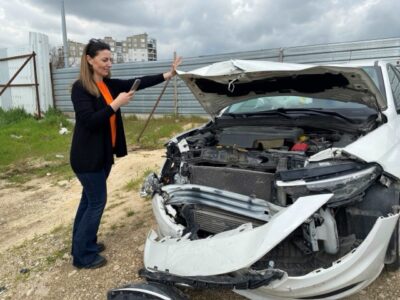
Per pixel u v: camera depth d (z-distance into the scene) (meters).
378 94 2.98
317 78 2.94
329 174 2.37
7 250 4.06
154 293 2.28
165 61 12.51
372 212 2.46
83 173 3.19
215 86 3.40
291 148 2.87
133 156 7.62
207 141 3.33
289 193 2.37
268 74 2.86
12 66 14.94
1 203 5.75
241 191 2.79
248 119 3.57
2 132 11.32
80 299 3.01
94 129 3.07
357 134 2.92
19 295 3.18
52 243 4.07
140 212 4.61
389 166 2.57
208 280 2.22
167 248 2.50
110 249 3.72
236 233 2.34
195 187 2.81
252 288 2.17
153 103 13.20
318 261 2.43
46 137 10.88
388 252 2.67
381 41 9.07
